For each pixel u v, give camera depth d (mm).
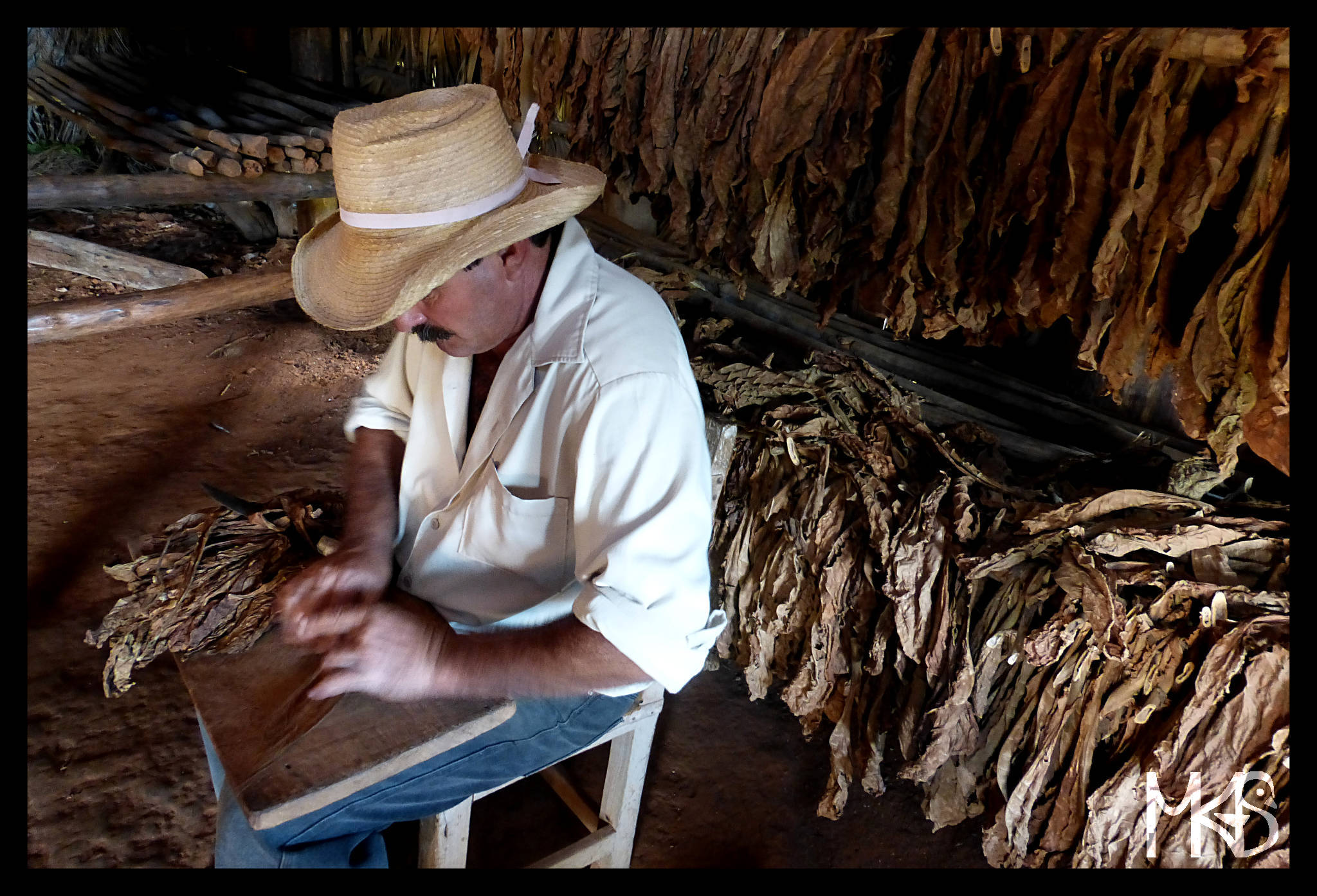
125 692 2301
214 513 1748
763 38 2107
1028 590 1790
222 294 3664
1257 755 1566
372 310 1182
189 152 4113
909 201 1965
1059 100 1684
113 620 1568
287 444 3551
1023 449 2256
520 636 1313
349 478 1650
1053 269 1745
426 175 1159
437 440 1562
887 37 1893
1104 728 1769
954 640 1866
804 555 2148
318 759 1191
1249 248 1522
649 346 1297
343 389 4016
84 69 5445
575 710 1510
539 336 1333
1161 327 1693
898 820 2139
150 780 2072
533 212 1211
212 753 1438
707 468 1332
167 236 5379
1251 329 1523
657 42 2344
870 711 2066
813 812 2150
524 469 1391
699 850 2029
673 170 2492
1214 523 1774
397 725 1253
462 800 1478
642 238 3160
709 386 2471
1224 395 1623
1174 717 1644
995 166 1859
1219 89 1562
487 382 1486
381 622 1292
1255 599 1625
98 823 1956
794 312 2734
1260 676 1549
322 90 5387
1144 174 1605
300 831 1270
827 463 2131
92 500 3059
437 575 1515
